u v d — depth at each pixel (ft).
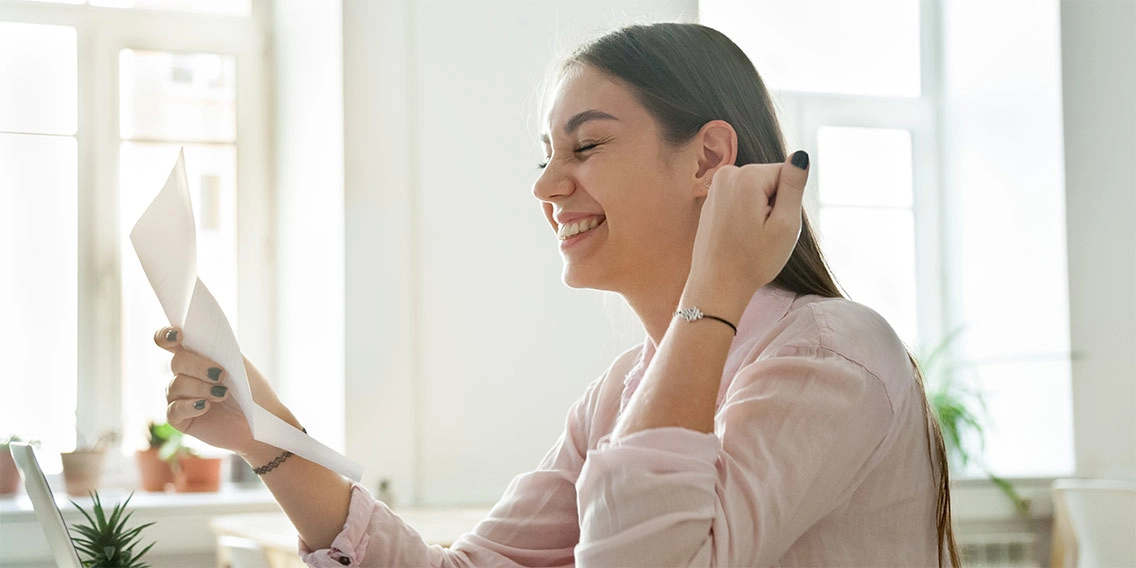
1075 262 12.02
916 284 13.32
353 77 10.19
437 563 3.67
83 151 11.65
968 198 13.12
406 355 10.19
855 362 2.89
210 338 3.05
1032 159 12.34
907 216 13.34
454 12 10.53
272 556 7.89
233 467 11.67
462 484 10.28
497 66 10.63
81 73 11.68
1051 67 12.12
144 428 11.63
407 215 10.28
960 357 13.00
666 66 3.31
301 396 11.18
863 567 2.92
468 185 10.50
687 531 2.50
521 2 10.75
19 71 11.48
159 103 11.93
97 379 11.55
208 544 10.11
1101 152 12.17
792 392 2.78
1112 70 12.25
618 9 11.17
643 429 2.61
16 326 11.33
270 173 12.24
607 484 2.57
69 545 3.54
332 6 10.39
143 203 11.83
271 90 12.25
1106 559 9.71
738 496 2.62
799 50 13.09
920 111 13.42
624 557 2.51
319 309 10.71
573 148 3.35
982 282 12.90
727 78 3.42
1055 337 12.07
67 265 11.54
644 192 3.28
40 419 11.34
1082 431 11.99
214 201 12.07
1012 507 11.92
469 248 10.46
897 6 13.42
